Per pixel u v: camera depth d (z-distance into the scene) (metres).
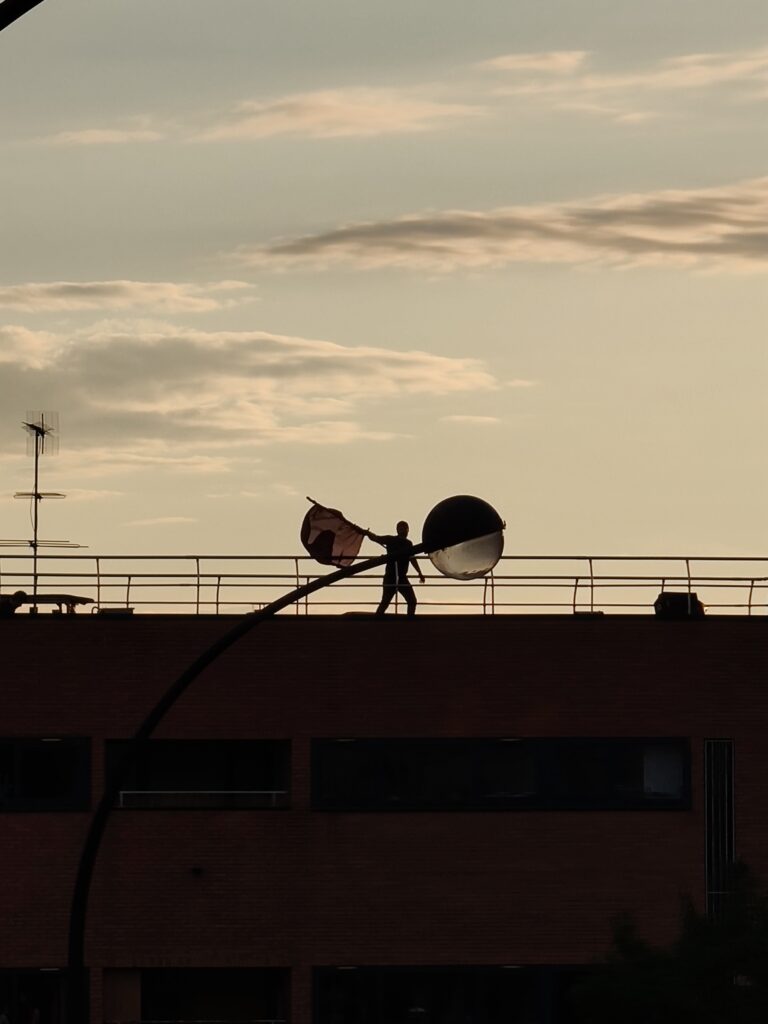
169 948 70.56
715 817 72.81
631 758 72.81
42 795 70.75
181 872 70.88
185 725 71.44
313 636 72.31
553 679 72.94
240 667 71.94
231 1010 72.00
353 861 71.38
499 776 72.31
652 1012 58.12
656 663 73.31
